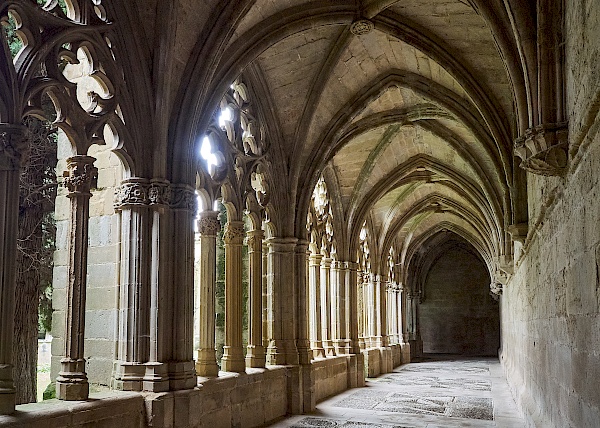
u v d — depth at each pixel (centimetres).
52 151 1261
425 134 1477
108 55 722
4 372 539
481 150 1348
